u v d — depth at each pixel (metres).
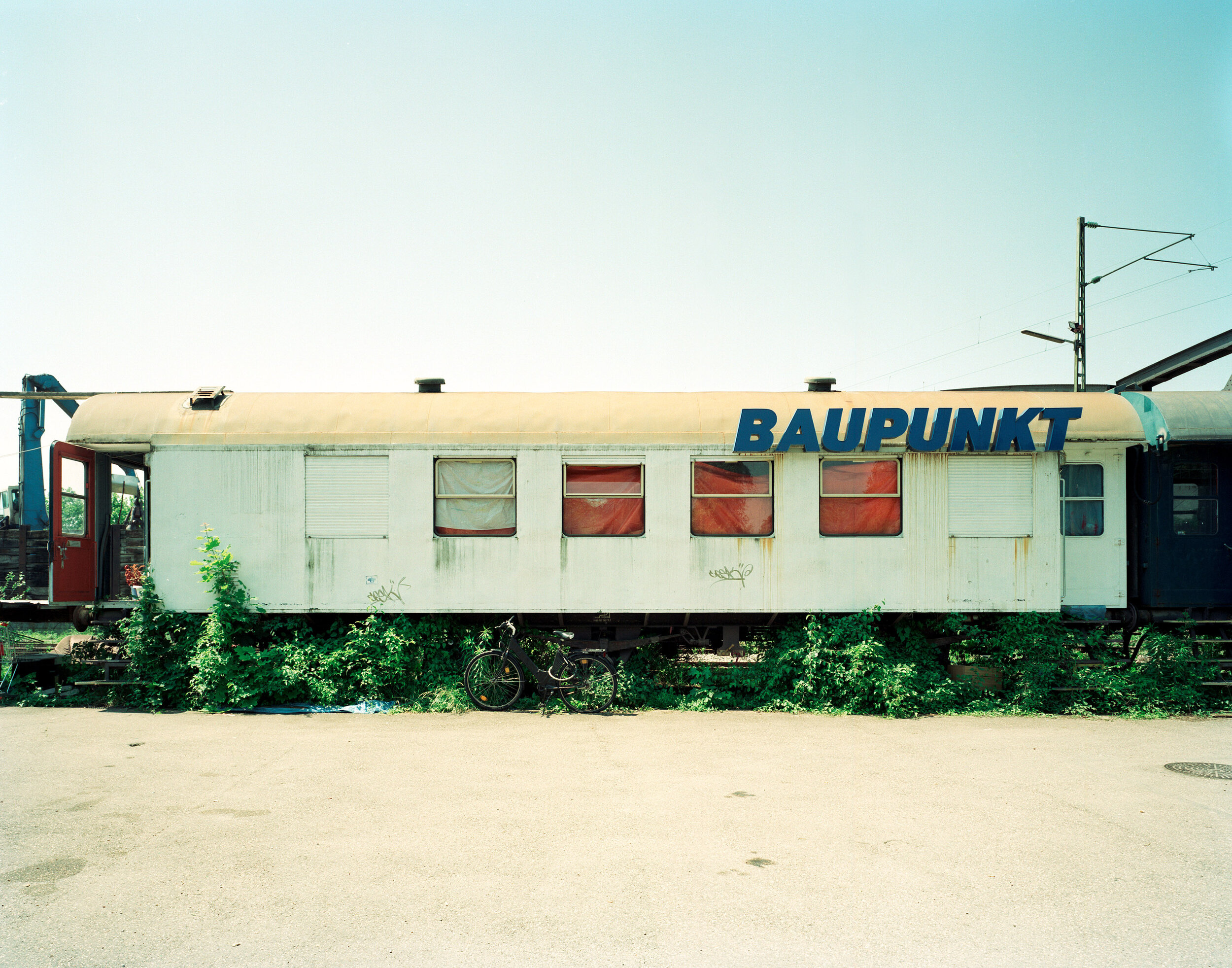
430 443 11.71
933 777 7.97
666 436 11.75
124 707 11.30
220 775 7.84
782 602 11.72
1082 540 12.40
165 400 12.08
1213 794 7.50
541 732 9.84
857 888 5.32
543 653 11.85
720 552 11.71
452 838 6.16
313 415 11.82
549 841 6.12
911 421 11.67
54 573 11.95
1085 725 10.78
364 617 11.97
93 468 12.79
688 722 10.55
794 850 5.97
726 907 5.02
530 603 11.64
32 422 18.64
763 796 7.28
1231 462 12.68
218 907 4.97
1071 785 7.75
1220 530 12.61
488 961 4.35
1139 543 12.63
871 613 11.64
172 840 6.09
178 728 9.98
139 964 4.30
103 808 6.84
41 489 18.64
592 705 11.12
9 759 8.47
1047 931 4.75
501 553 11.66
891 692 11.09
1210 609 12.70
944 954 4.47
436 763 8.33
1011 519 11.92
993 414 11.71
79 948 4.46
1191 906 5.09
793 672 11.53
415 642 11.50
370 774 7.91
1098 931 4.75
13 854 5.81
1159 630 12.49
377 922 4.79
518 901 5.08
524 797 7.20
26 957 4.36
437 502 11.78
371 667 11.33
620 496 11.81
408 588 11.63
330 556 11.65
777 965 4.34
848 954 4.46
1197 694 11.70
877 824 6.57
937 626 11.99
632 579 11.68
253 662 11.16
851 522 11.89
